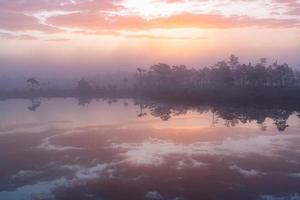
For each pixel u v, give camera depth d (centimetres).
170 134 5244
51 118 7362
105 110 8900
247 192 2617
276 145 4266
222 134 5147
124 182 2891
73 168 3372
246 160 3556
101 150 4197
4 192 2694
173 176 3044
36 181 2966
